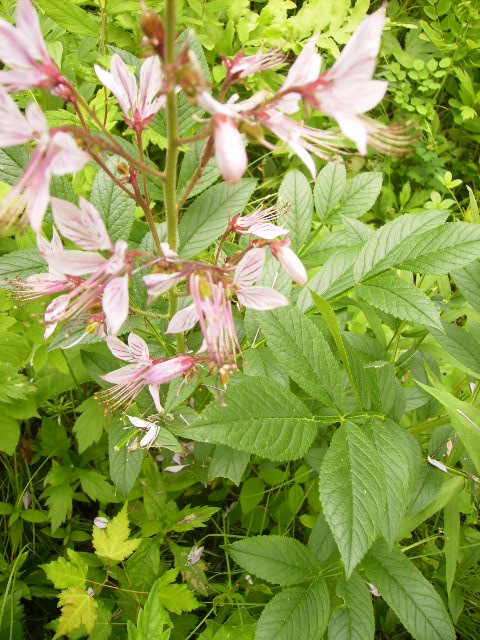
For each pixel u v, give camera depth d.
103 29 0.42
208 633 0.31
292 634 0.26
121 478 0.30
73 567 0.31
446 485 0.30
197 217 0.27
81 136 0.18
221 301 0.22
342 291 0.29
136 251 0.20
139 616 0.27
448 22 0.62
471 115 0.60
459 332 0.33
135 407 0.31
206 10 0.46
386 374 0.28
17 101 0.41
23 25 0.17
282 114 0.18
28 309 0.35
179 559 0.35
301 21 0.48
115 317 0.20
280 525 0.40
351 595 0.27
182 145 0.20
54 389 0.38
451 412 0.25
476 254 0.26
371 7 0.66
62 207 0.18
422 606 0.27
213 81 0.49
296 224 0.34
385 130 0.21
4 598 0.32
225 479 0.41
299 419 0.24
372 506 0.21
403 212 0.60
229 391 0.23
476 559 0.36
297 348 0.25
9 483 0.40
